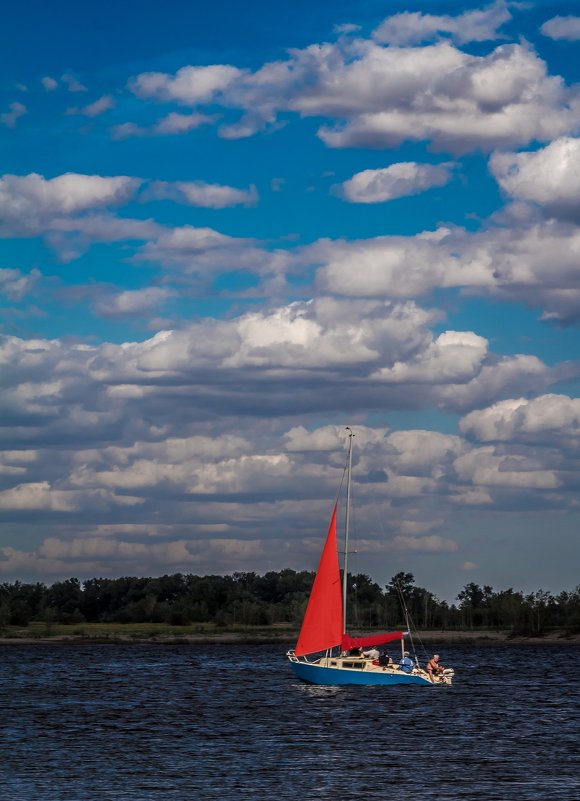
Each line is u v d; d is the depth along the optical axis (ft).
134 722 275.59
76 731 256.73
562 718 280.72
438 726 261.24
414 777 189.67
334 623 336.90
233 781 185.57
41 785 182.09
